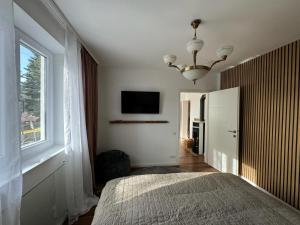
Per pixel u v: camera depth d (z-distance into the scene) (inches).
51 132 86.7
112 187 66.4
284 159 99.7
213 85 175.3
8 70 40.8
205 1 61.0
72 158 84.4
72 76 83.7
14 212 41.7
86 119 108.5
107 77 159.8
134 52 117.0
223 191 62.6
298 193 91.4
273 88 108.3
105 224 45.0
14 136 42.0
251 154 126.9
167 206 53.1
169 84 168.1
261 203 54.9
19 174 42.8
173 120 169.8
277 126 104.7
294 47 94.8
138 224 45.1
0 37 39.3
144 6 64.4
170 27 80.5
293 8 64.4
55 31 72.5
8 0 40.4
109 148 161.9
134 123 164.2
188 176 76.9
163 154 169.8
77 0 61.0
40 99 80.4
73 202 82.9
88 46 105.7
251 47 104.2
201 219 47.1
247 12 67.3
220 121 154.3
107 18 73.2
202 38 91.7
